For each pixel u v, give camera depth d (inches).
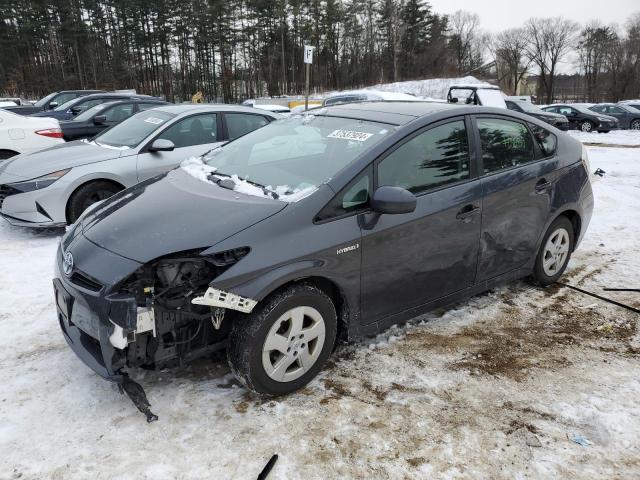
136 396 104.9
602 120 888.3
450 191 135.4
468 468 96.5
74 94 628.7
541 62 2908.5
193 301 98.3
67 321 115.0
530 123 165.0
